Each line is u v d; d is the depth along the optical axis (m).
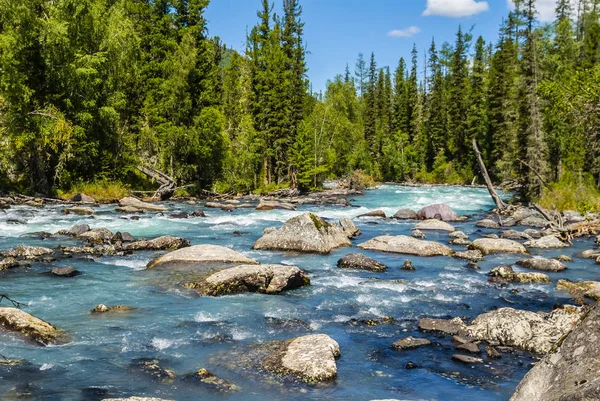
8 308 8.99
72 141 32.38
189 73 42.09
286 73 53.00
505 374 7.36
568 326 8.63
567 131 34.62
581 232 19.38
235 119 53.53
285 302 11.09
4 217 23.73
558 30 48.34
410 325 9.67
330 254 16.91
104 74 35.16
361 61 113.62
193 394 6.46
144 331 8.92
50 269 13.67
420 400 6.45
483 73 76.31
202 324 9.38
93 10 34.22
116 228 22.03
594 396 3.61
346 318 10.03
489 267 15.44
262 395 6.48
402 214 29.34
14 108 30.06
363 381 7.03
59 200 30.92
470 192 53.75
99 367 7.27
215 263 14.03
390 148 83.25
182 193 41.34
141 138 41.84
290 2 61.78
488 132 66.94
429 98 94.06
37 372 7.02
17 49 30.00
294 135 53.53
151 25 44.41
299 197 45.03
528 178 36.94
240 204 36.00
